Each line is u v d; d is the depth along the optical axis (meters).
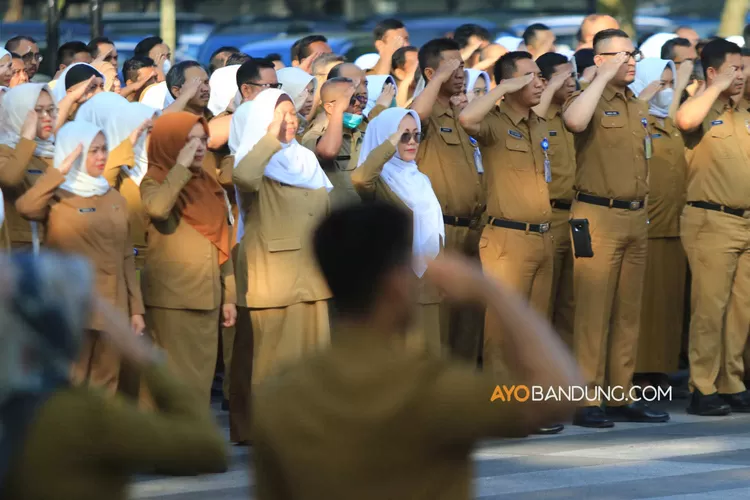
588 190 24.03
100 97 23.55
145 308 20.94
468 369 7.75
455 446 7.64
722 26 53.44
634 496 18.30
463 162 24.16
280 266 21.06
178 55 60.22
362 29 61.88
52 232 19.69
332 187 22.16
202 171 21.09
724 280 25.34
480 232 24.52
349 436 7.57
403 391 7.58
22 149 20.88
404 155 22.75
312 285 21.16
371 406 7.58
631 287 24.53
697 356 25.58
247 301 21.19
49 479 7.86
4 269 7.90
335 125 23.30
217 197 21.22
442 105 24.33
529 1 72.50
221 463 8.32
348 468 7.58
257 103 21.02
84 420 7.92
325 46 34.38
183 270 20.66
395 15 67.62
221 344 27.72
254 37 60.97
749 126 25.44
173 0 59.66
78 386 8.10
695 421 24.86
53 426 7.87
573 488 18.80
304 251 21.17
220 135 24.23
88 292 8.10
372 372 7.67
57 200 19.72
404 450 7.58
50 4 43.00
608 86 24.03
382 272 7.89
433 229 22.77
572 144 26.72
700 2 73.19
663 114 27.69
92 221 19.72
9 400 7.88
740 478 19.55
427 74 25.88
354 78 24.64
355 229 7.93
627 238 24.08
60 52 33.09
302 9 83.75
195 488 18.91
